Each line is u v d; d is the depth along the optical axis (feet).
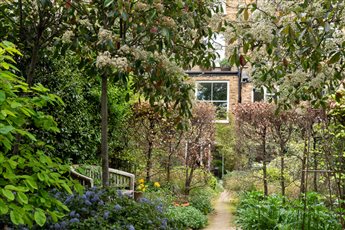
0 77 6.25
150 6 11.42
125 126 27.66
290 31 8.31
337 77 10.62
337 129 16.81
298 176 22.56
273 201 17.52
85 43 13.08
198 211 21.29
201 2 12.57
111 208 10.52
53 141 19.30
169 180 27.94
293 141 22.82
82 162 22.99
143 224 10.33
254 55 11.19
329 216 15.11
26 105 6.88
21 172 7.53
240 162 27.76
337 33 10.32
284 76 11.27
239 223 18.97
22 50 16.19
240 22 10.19
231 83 39.86
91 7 13.21
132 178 23.29
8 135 6.43
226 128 33.50
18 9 14.29
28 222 6.30
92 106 24.25
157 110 15.03
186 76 13.64
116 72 12.22
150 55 12.17
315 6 8.61
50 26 14.12
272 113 22.74
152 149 27.99
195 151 27.68
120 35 12.87
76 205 10.77
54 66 19.49
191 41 13.93
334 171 14.83
